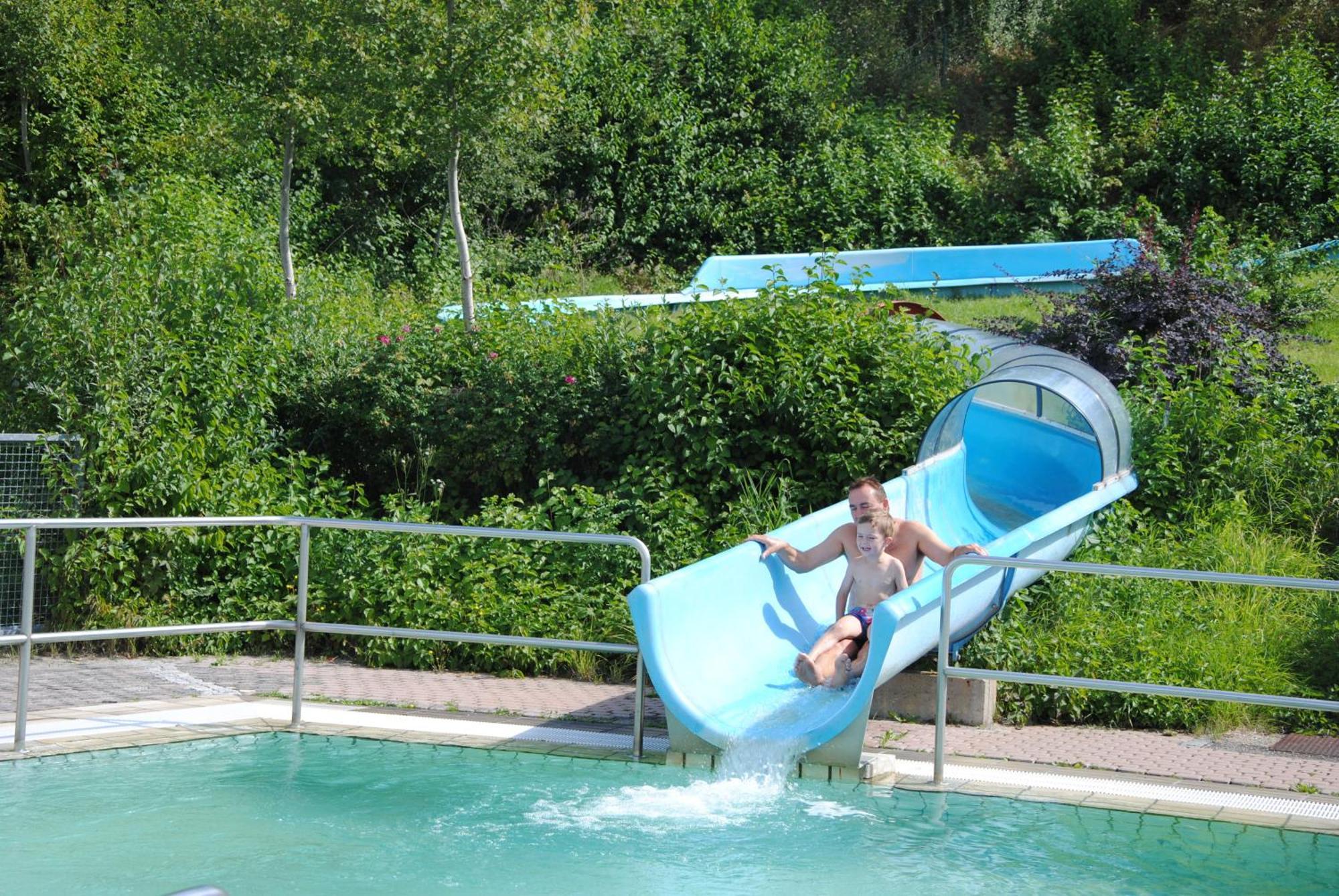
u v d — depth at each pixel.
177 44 15.66
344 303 16.19
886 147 28.62
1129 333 13.69
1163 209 26.48
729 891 4.74
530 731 7.25
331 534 10.62
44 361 10.61
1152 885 4.83
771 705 6.73
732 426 11.41
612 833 5.45
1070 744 7.20
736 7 31.81
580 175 28.00
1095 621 8.87
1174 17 35.94
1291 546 10.74
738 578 7.36
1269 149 25.91
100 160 21.97
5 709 7.70
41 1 21.09
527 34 14.14
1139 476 11.39
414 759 6.65
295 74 15.45
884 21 36.41
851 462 10.80
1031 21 36.28
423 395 12.30
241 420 11.58
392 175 25.42
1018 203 27.33
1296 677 8.35
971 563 6.21
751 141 29.48
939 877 4.91
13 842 5.21
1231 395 12.09
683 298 20.91
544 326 13.34
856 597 7.42
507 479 11.95
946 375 11.33
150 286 11.68
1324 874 4.96
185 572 10.32
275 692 8.34
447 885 4.77
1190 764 6.74
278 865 4.96
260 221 21.44
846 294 12.40
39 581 10.13
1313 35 30.70
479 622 9.33
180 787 6.08
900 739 7.28
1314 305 17.70
